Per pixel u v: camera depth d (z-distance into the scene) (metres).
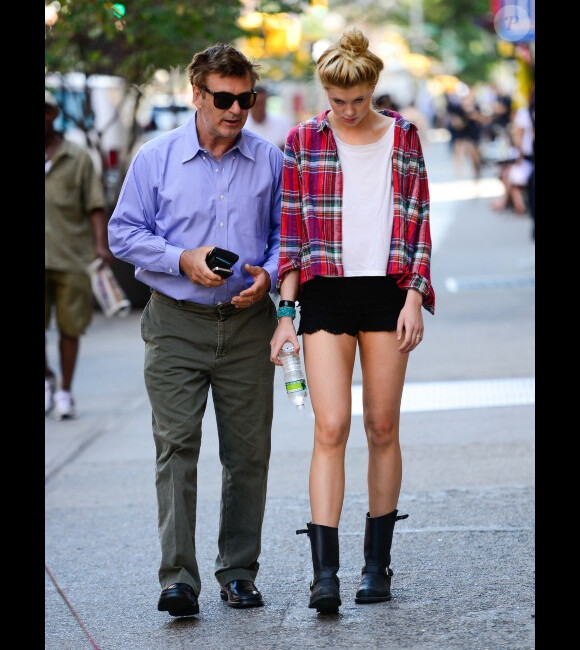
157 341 11.05
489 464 16.42
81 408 22.16
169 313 11.07
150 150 11.09
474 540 13.10
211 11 28.27
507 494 14.93
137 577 12.73
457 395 20.77
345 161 10.65
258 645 10.18
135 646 10.44
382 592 11.09
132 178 11.09
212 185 11.04
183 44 28.69
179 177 11.02
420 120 76.00
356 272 10.65
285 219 10.83
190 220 11.02
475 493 15.05
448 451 17.25
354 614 10.84
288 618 10.88
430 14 137.12
